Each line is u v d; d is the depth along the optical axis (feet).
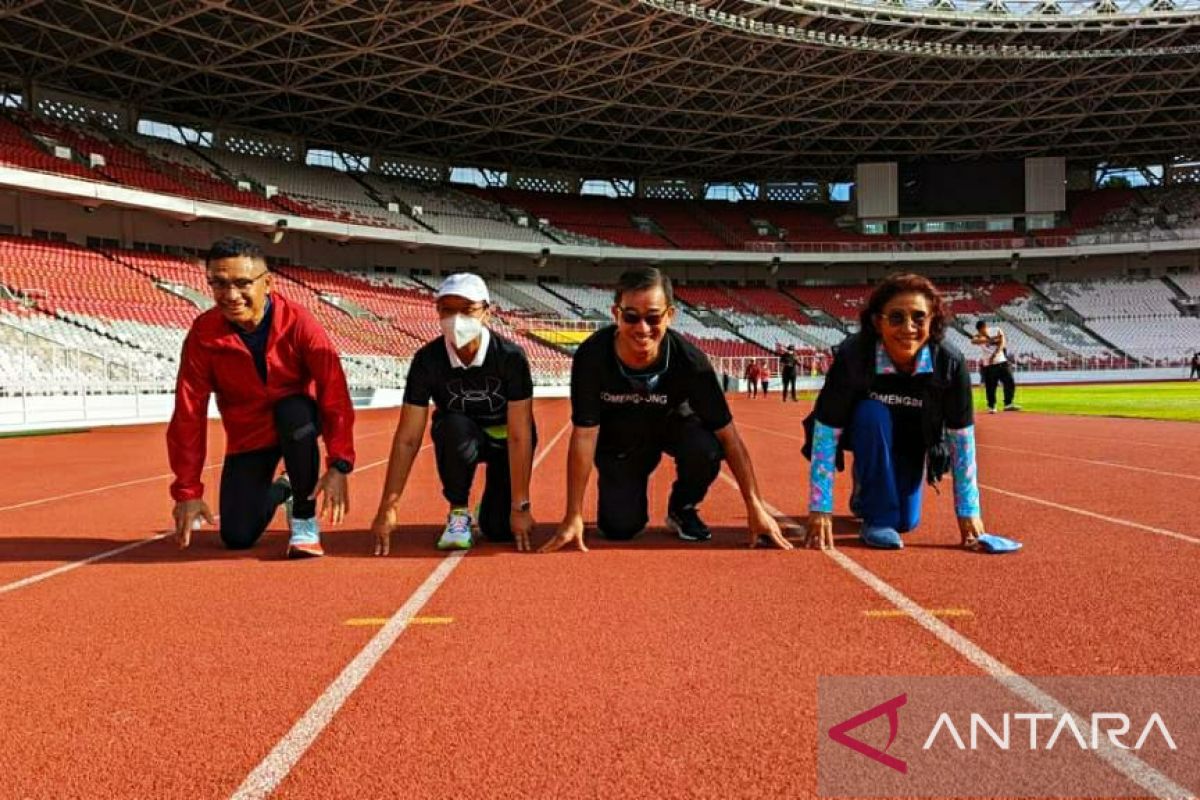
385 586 10.61
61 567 12.12
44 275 76.23
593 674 7.21
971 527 12.34
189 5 85.15
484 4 89.51
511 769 5.45
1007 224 152.46
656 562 11.76
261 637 8.49
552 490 20.97
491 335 12.85
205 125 118.52
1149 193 158.10
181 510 12.92
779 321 141.69
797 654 7.63
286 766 5.57
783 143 145.18
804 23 106.01
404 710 6.49
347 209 121.70
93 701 6.82
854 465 13.16
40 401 52.03
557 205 151.33
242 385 12.82
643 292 11.71
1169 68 119.44
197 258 98.63
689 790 5.13
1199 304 139.54
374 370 86.69
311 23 89.92
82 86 104.83
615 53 103.50
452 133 132.46
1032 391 92.79
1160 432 35.24
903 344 11.93
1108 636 7.97
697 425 13.05
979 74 120.67
